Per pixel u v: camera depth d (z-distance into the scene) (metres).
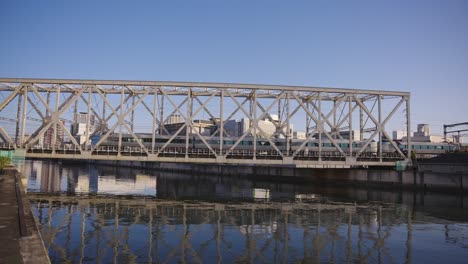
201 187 65.19
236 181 81.31
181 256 21.12
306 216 35.66
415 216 36.25
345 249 23.41
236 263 20.12
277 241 25.27
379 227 30.53
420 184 59.84
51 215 32.28
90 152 53.09
